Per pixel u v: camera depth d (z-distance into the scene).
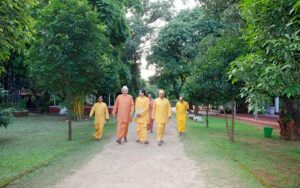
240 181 6.76
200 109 48.25
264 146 12.36
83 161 8.79
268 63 5.38
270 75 4.89
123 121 12.40
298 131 14.53
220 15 16.73
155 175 7.31
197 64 13.45
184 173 7.49
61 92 14.33
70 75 12.92
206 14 17.41
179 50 34.62
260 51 5.81
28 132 15.90
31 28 5.78
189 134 15.64
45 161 8.52
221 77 12.16
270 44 5.14
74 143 12.09
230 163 8.58
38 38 12.38
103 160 8.99
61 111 33.41
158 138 12.12
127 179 6.96
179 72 34.19
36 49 12.54
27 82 32.03
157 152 10.37
